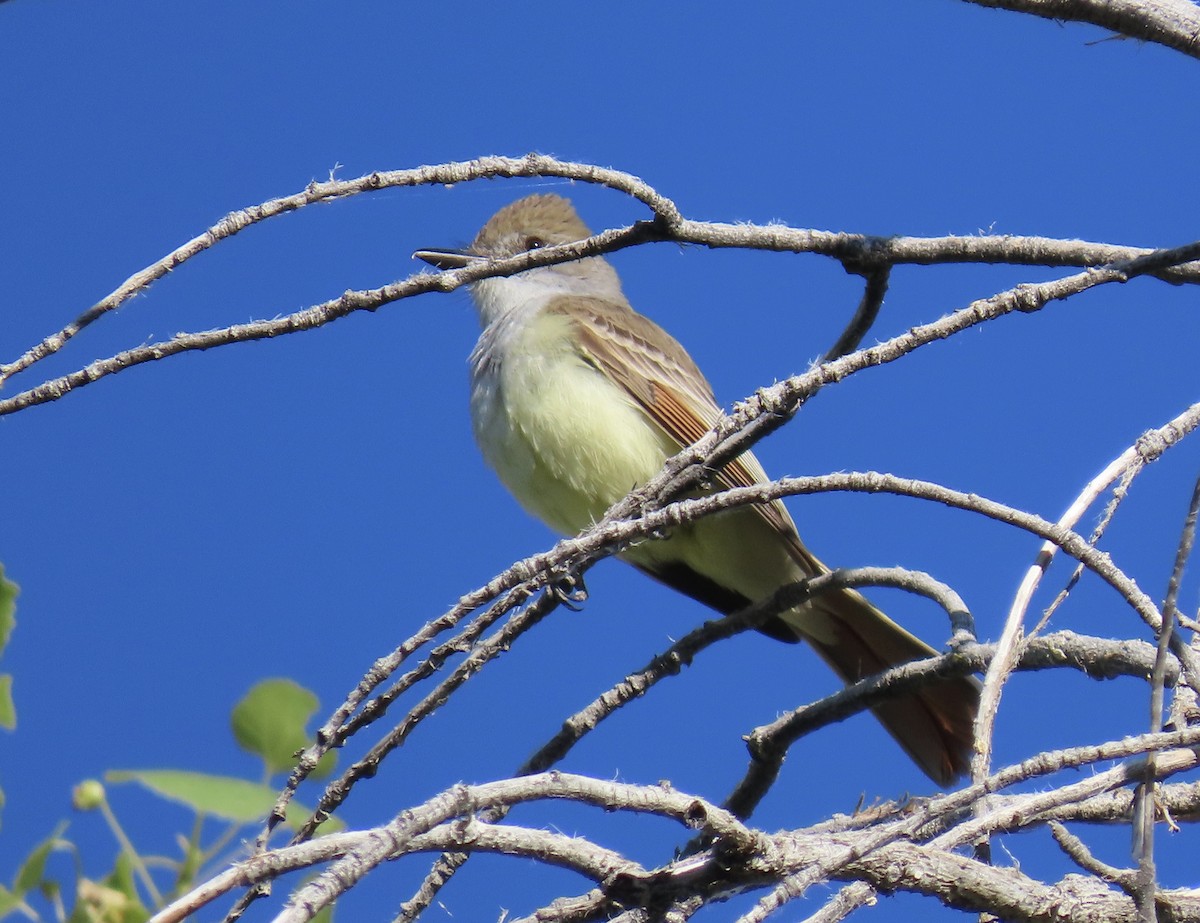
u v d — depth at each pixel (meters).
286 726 5.93
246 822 5.26
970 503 5.73
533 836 5.36
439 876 5.77
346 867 4.25
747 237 6.82
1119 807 6.13
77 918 5.09
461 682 6.00
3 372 5.44
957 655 7.03
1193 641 6.07
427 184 5.91
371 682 5.84
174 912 4.22
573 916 5.63
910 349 6.19
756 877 5.27
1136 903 4.92
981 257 7.07
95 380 5.61
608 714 7.59
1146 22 6.19
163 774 5.33
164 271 5.60
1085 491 5.57
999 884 5.55
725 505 6.11
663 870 5.30
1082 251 6.95
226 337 5.73
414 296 5.96
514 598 6.07
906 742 9.96
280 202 5.74
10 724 5.98
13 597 6.19
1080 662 6.71
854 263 7.05
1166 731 5.38
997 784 4.74
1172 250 6.11
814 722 7.33
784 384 6.44
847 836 5.46
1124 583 5.48
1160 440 5.64
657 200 6.43
